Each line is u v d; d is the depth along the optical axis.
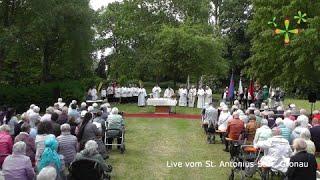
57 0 29.62
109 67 47.97
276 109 22.25
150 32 44.00
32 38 28.58
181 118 27.73
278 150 11.09
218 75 48.16
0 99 28.16
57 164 9.05
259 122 16.39
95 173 9.32
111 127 16.39
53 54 33.88
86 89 36.91
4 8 28.94
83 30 31.33
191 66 37.84
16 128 13.41
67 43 32.62
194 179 12.82
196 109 33.09
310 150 10.96
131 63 44.97
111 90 36.22
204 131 22.14
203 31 42.03
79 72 36.31
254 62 27.50
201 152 16.89
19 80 34.25
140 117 27.89
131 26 45.19
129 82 42.44
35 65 34.56
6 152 10.84
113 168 14.08
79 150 12.66
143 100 33.72
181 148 17.70
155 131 22.19
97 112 16.27
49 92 29.33
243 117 17.41
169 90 34.66
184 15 45.97
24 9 29.22
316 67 22.38
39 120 13.70
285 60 24.94
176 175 13.28
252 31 28.39
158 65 39.59
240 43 56.56
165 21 45.53
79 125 13.88
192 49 36.94
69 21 30.66
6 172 8.67
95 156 9.61
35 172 9.76
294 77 24.30
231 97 31.80
